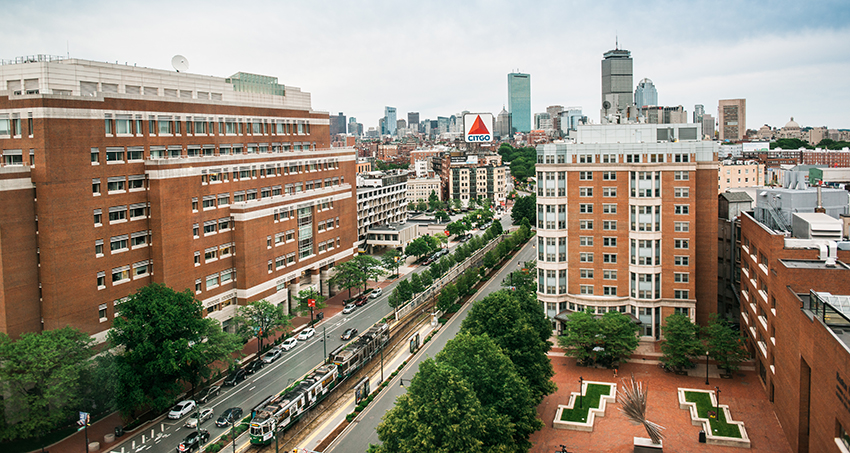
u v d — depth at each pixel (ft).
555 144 336.29
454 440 169.78
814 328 180.75
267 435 232.12
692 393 260.62
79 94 309.42
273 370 314.55
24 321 261.85
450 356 208.33
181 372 258.78
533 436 227.81
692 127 333.01
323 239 455.22
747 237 306.35
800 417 197.98
